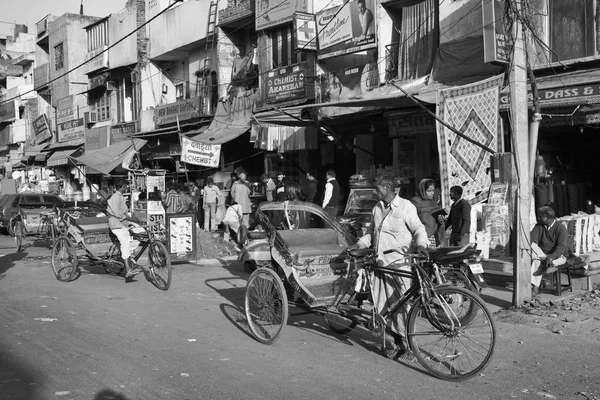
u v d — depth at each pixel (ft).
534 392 15.99
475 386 16.51
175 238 40.34
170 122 81.25
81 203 49.90
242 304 27.96
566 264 27.91
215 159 60.34
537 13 40.16
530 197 26.63
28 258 47.32
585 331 21.84
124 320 24.81
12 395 15.93
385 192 19.38
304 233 22.91
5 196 72.64
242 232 27.68
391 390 16.28
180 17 81.51
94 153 77.82
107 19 99.40
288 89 60.34
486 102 31.89
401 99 35.96
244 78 69.36
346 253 21.24
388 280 19.04
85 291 31.65
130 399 15.64
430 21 47.47
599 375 17.28
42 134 123.95
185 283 33.88
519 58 25.85
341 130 50.57
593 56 37.47
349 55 57.47
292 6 61.62
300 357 19.47
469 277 22.90
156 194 56.08
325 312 20.52
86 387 16.55
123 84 97.86
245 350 20.31
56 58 123.54
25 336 22.17
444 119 33.17
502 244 30.32
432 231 27.55
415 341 17.95
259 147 57.62
